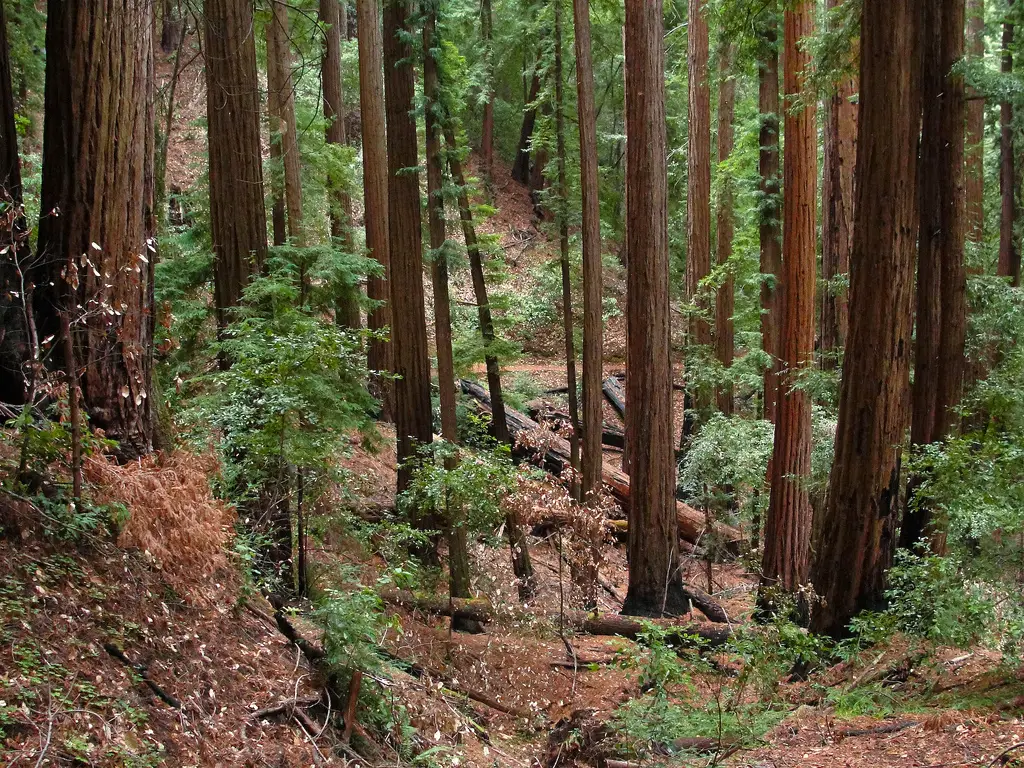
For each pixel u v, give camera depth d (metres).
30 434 3.92
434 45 10.88
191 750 3.41
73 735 3.03
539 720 6.68
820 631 7.61
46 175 4.77
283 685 4.30
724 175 17.45
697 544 13.57
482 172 25.86
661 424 10.88
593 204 11.61
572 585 9.73
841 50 8.81
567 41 13.31
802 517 10.79
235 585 4.86
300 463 6.17
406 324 11.08
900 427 7.39
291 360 6.31
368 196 14.27
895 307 7.25
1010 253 16.34
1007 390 8.10
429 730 5.06
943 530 6.67
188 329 8.72
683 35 22.17
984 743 4.45
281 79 12.08
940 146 9.10
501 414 13.19
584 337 11.76
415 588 8.77
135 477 4.31
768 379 14.38
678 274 24.39
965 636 5.73
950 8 8.98
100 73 4.76
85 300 4.76
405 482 10.98
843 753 4.77
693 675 6.41
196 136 20.59
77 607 3.66
